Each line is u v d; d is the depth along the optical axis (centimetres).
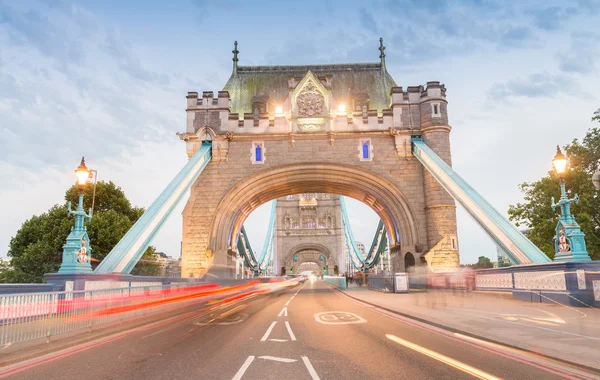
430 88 3606
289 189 4069
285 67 4447
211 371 725
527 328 1091
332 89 3969
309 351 884
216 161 3650
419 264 3441
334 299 2531
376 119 3684
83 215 1692
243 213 4056
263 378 676
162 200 2973
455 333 1092
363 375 685
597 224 2683
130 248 2516
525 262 2273
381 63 4422
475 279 2664
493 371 700
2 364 802
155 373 719
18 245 3891
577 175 2697
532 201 2948
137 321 1457
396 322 1340
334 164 3628
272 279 7194
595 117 2756
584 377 661
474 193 2833
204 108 3691
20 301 962
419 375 680
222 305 2188
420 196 3562
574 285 1648
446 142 3538
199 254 3500
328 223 11925
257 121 3694
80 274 1575
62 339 1055
